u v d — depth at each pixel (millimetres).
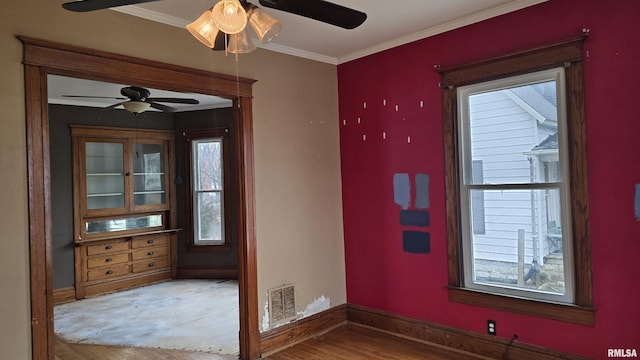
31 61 2320
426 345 3404
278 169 3561
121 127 5836
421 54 3447
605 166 2570
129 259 5809
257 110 3424
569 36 2686
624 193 2506
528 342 2916
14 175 2270
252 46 2078
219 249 6160
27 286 2303
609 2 2541
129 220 5930
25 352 2289
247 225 3311
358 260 3969
